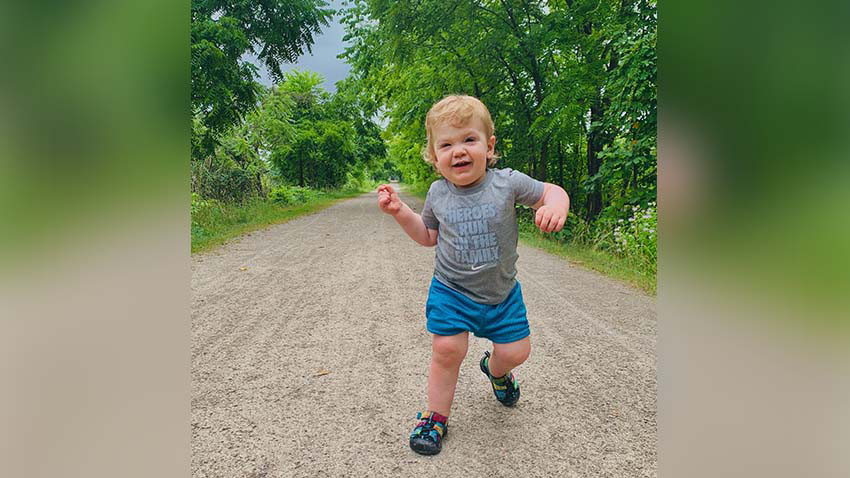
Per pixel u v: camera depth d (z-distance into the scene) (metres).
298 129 25.48
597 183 7.55
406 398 2.15
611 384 2.29
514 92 11.04
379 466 1.63
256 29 8.94
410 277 4.81
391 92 15.13
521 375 2.40
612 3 7.66
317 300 3.91
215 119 8.45
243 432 1.85
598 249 6.50
